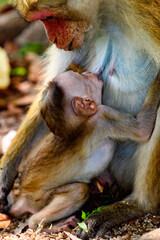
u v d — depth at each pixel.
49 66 7.25
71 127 6.19
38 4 5.61
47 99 6.20
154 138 5.98
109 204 6.58
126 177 6.62
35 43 13.38
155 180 6.00
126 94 6.37
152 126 6.05
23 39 13.60
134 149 6.54
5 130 9.16
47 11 5.68
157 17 5.74
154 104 6.02
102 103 6.61
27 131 7.05
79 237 5.80
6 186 6.80
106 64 6.52
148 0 5.73
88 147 6.31
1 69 10.89
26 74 11.90
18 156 6.96
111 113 6.16
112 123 6.19
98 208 6.05
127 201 6.21
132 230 5.88
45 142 6.60
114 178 6.68
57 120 6.17
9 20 13.32
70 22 5.84
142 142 6.19
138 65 6.20
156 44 5.78
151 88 6.03
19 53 13.02
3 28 13.36
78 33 5.97
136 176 6.25
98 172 6.49
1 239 5.77
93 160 6.39
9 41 13.53
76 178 6.43
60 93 6.16
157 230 5.35
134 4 5.77
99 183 6.66
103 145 6.37
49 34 5.95
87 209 6.46
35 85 11.23
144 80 6.23
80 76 6.34
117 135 6.21
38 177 6.32
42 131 7.11
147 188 6.05
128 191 6.70
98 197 6.66
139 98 6.32
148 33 5.78
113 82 6.43
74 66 6.80
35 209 6.39
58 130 6.21
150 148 6.03
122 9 5.89
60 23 5.84
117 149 6.61
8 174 6.86
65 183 6.31
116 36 6.18
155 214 6.12
